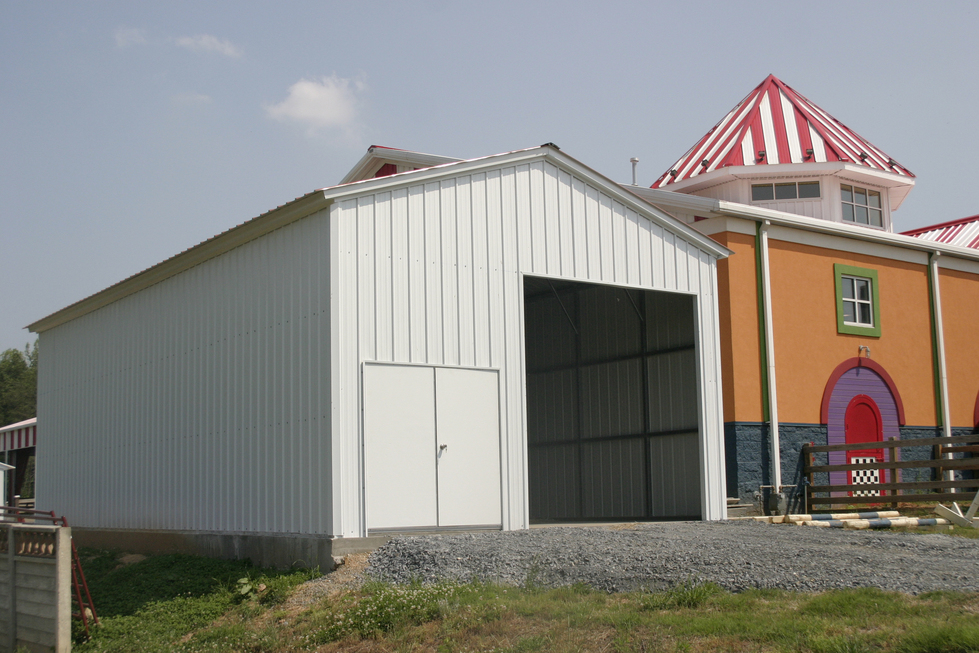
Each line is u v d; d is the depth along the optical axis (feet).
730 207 58.29
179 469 49.19
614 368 62.90
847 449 55.62
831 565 30.73
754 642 22.80
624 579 30.12
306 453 38.70
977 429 72.90
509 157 44.62
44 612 33.06
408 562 34.32
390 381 39.11
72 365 64.80
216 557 44.68
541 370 69.67
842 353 64.03
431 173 41.50
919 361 69.62
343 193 38.70
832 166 69.10
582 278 47.11
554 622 26.35
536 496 68.80
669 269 51.49
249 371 43.65
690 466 56.13
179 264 50.57
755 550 33.63
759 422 58.03
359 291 38.73
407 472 38.93
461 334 41.91
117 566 48.29
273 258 42.63
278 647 29.25
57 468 65.46
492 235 43.88
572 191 47.57
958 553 35.12
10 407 234.79
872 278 67.26
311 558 37.35
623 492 61.31
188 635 33.17
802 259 62.90
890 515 52.08
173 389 50.72
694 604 26.94
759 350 59.11
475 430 41.60
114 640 33.88
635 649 23.25
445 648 26.02
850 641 21.71
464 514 40.55
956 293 74.02
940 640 20.89
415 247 40.93
